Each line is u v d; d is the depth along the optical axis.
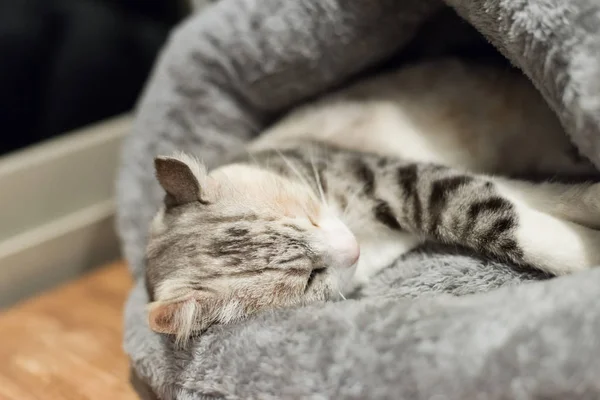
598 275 0.32
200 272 0.40
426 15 0.45
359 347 0.34
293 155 0.45
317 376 0.34
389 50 0.47
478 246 0.39
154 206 0.49
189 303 0.38
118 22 0.67
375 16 0.44
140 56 0.67
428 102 0.47
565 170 0.44
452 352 0.32
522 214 0.39
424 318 0.33
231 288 0.39
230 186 0.42
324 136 0.47
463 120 0.46
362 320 0.35
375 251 0.43
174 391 0.39
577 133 0.34
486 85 0.46
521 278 0.38
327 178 0.44
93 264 0.62
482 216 0.39
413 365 0.32
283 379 0.35
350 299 0.39
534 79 0.36
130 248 0.49
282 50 0.46
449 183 0.41
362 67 0.48
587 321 0.30
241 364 0.36
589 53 0.33
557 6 0.34
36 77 0.62
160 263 0.41
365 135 0.47
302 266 0.40
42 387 0.48
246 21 0.46
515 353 0.31
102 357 0.50
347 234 0.41
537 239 0.38
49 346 0.52
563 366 0.30
